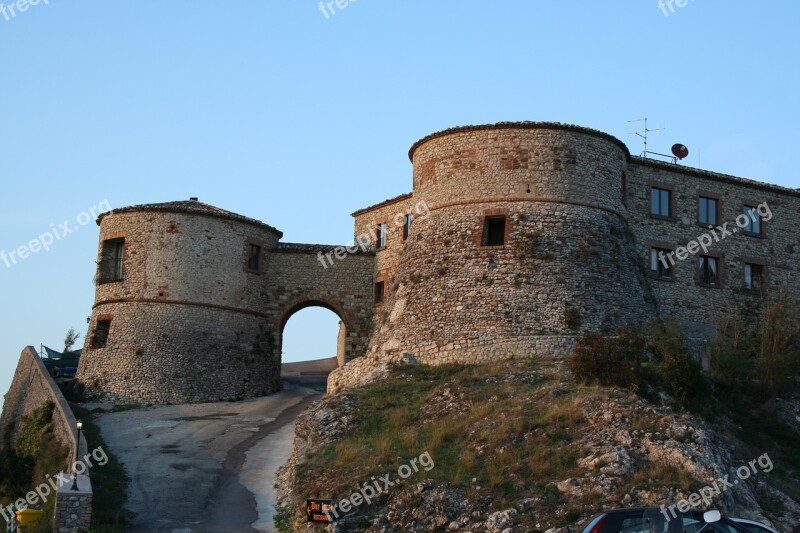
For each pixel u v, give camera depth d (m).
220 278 55.38
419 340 46.50
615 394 37.22
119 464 39.53
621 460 31.84
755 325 53.19
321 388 59.50
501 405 37.91
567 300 45.59
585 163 48.56
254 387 55.25
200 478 38.00
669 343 41.81
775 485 35.06
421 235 49.72
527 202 47.66
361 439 37.41
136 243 55.00
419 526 29.92
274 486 36.94
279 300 57.53
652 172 52.66
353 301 57.78
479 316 45.72
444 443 35.38
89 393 52.81
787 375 45.47
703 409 39.91
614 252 47.91
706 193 53.94
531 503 29.81
